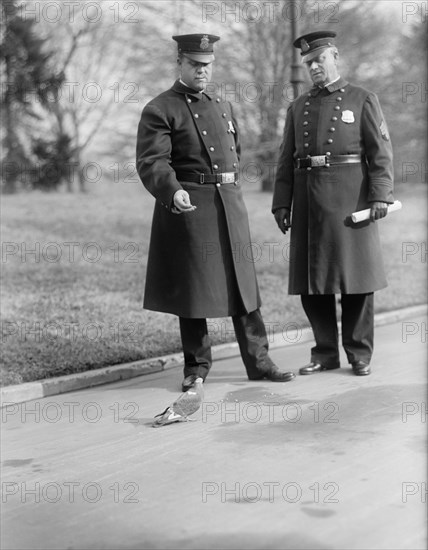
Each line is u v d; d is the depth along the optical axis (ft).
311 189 18.40
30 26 44.04
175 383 18.78
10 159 48.03
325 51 18.38
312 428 14.57
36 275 28.32
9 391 17.43
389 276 33.22
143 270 30.40
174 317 24.09
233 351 21.77
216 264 17.51
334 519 10.56
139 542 10.27
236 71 52.65
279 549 9.82
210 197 17.46
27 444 14.53
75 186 54.54
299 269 18.76
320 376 18.66
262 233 39.81
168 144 17.22
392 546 9.71
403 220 48.57
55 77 45.60
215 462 13.01
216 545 10.02
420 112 57.16
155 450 13.82
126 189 53.26
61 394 18.13
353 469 12.35
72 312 23.94
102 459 13.50
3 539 10.56
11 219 39.29
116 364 19.81
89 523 10.93
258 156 53.88
